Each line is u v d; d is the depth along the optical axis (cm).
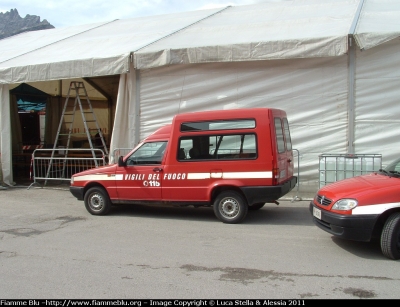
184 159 798
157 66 1110
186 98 1133
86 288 472
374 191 571
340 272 514
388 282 479
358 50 999
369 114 999
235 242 655
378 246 624
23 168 1620
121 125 1186
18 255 601
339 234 577
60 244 656
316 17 1195
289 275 506
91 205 879
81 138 1712
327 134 1030
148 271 526
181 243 653
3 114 1284
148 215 871
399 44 974
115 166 862
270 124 752
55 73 1195
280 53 1017
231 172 765
